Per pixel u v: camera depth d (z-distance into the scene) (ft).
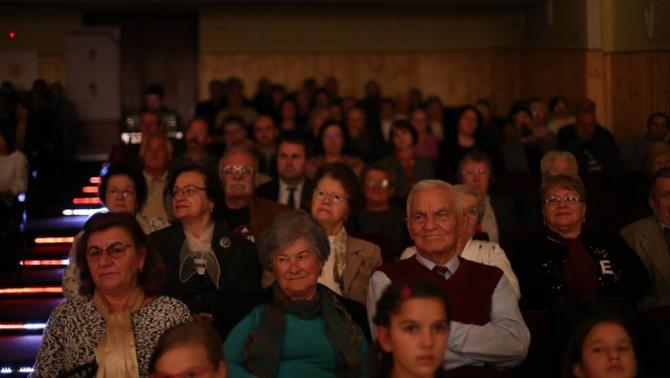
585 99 53.52
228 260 27.63
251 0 73.51
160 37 81.51
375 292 22.95
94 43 78.18
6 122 64.44
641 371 21.94
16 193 47.83
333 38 81.97
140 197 32.48
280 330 22.34
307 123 65.26
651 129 51.80
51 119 68.74
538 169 56.08
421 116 61.11
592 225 37.22
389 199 40.55
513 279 26.96
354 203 28.73
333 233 28.60
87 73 78.13
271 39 81.76
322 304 22.82
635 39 59.00
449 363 22.09
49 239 48.16
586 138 52.95
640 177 46.44
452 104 82.23
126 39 81.35
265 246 22.91
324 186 28.40
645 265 30.48
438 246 22.79
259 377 21.94
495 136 61.16
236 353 22.24
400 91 82.23
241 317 22.85
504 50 81.20
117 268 21.61
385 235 32.40
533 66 76.33
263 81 73.82
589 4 62.95
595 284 28.40
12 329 36.11
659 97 56.24
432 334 17.01
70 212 55.21
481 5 74.54
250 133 62.44
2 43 78.64
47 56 79.25
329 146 45.83
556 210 28.73
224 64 81.66
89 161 70.85
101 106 78.28
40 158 63.46
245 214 32.81
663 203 30.63
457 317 22.48
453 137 55.31
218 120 69.87
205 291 27.27
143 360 21.50
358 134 57.93
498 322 22.56
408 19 81.97
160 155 40.09
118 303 22.04
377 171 37.58
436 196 23.00
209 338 18.16
